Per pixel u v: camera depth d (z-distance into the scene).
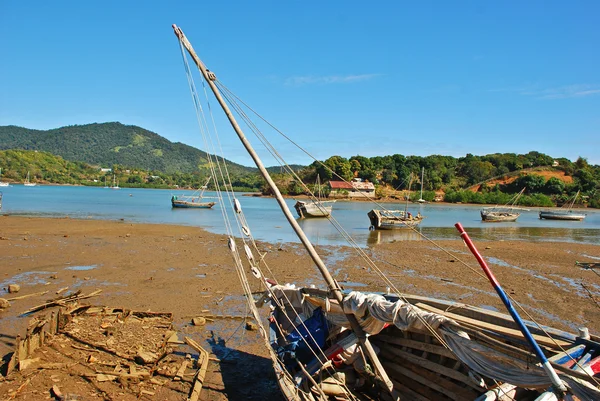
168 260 23.78
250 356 11.77
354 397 8.51
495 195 87.44
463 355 6.83
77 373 9.89
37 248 25.86
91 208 65.06
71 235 31.95
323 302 9.43
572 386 5.40
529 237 41.41
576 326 14.36
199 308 15.49
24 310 14.55
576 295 18.31
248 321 14.23
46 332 11.86
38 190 134.75
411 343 8.70
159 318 13.90
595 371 6.32
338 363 9.60
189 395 9.45
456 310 8.87
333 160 134.25
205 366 10.80
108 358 10.73
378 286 19.14
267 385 10.23
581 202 88.56
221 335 13.16
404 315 7.58
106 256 24.22
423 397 8.10
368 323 8.19
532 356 5.99
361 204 106.44
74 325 12.70
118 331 12.48
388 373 9.05
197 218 52.91
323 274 8.16
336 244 32.41
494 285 5.64
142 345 11.62
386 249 30.23
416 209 87.94
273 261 24.45
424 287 19.17
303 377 8.66
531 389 6.46
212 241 31.92
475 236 41.31
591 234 45.72
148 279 19.36
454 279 20.94
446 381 7.84
